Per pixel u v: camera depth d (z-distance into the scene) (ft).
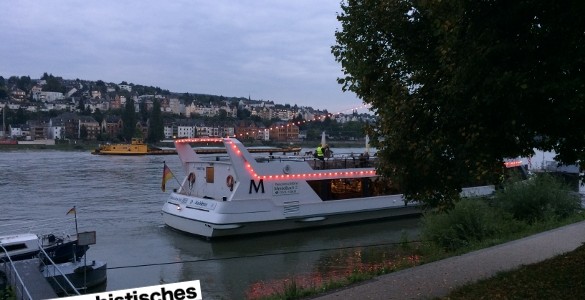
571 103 19.77
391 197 92.12
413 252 58.95
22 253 50.67
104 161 278.87
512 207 66.90
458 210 55.11
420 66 26.12
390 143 26.63
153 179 171.63
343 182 88.28
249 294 49.11
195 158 86.28
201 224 76.54
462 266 36.70
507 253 40.57
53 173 193.36
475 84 21.81
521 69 21.13
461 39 22.36
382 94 27.63
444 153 25.27
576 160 24.00
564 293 27.27
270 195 79.92
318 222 84.69
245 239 77.41
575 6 19.83
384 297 29.86
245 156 78.23
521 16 21.35
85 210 104.42
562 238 46.11
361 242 75.00
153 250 69.97
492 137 22.43
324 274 55.67
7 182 159.02
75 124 612.70
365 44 28.14
